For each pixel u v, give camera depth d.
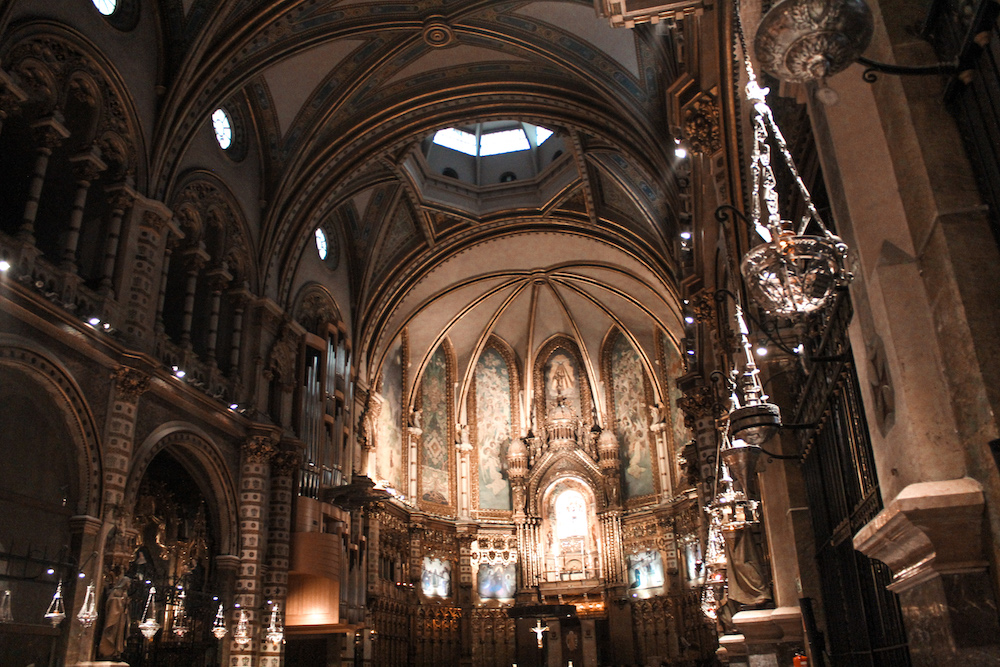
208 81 18.27
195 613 18.55
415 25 20.55
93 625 13.84
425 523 32.56
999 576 3.38
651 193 24.69
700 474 21.67
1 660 12.53
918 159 3.99
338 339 26.11
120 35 16.67
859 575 7.00
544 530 34.59
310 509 21.48
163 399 16.98
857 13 3.37
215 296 19.86
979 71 3.79
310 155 22.88
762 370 9.92
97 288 15.50
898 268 3.99
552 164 29.14
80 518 14.04
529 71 23.00
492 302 34.94
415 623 30.47
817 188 8.64
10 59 13.86
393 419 32.22
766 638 9.77
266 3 18.34
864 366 4.44
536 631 29.94
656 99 20.12
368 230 28.42
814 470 9.00
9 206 15.80
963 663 3.37
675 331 31.72
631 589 32.59
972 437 3.56
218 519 19.00
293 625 21.09
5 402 14.38
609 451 34.31
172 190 17.91
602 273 32.66
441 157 30.06
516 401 36.78
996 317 3.57
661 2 9.80
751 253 4.27
